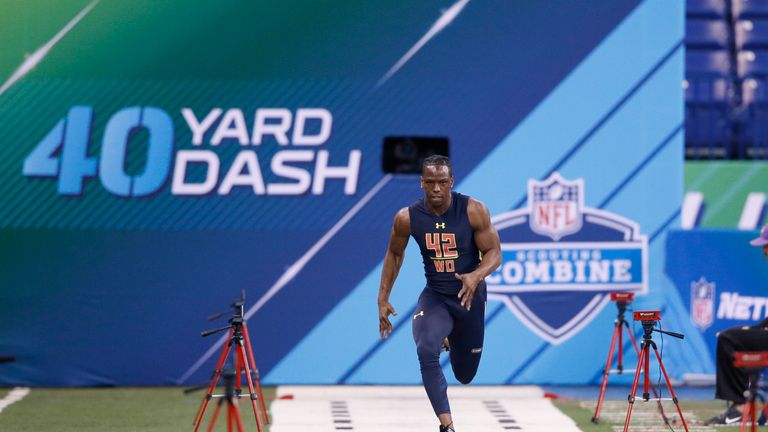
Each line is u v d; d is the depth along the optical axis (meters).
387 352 26.31
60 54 25.95
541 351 26.55
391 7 26.19
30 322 25.97
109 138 25.98
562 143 26.31
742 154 32.03
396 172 26.30
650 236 26.39
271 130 26.17
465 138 26.25
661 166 26.38
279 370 26.25
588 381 26.53
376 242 26.27
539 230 26.38
